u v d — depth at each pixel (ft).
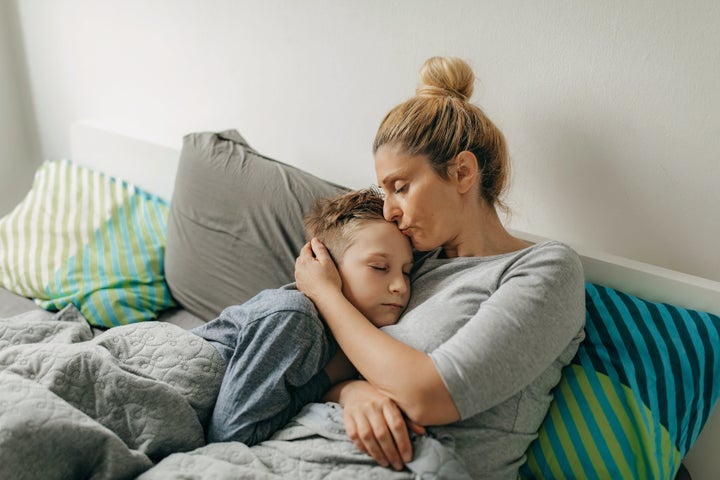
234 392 2.84
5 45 6.79
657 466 2.85
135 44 5.64
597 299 3.21
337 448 2.63
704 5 3.03
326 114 4.65
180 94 5.52
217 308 4.20
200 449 2.67
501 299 2.69
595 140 3.53
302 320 2.89
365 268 3.04
